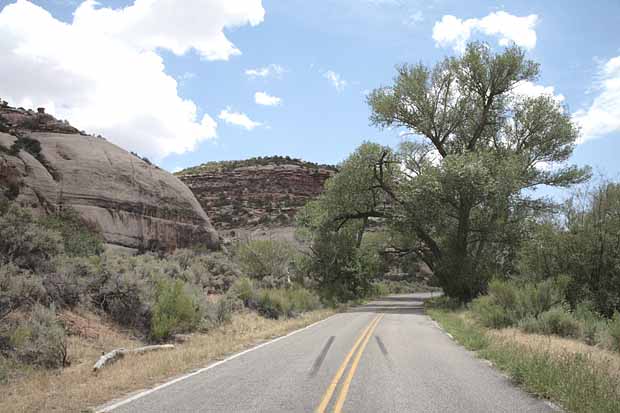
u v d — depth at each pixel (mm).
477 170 35000
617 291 21984
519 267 26469
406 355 12172
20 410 6871
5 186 29797
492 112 41219
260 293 25812
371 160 43031
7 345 10172
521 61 39094
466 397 7582
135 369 9906
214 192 115000
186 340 15305
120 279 15852
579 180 39875
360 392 7906
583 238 22703
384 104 41281
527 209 37500
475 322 22312
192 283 24156
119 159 40656
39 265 15273
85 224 33531
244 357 12141
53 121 42719
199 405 7074
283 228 89000
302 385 8469
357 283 49094
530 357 9953
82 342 12359
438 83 41500
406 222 39938
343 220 47062
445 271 38906
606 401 6676
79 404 7262
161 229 40188
